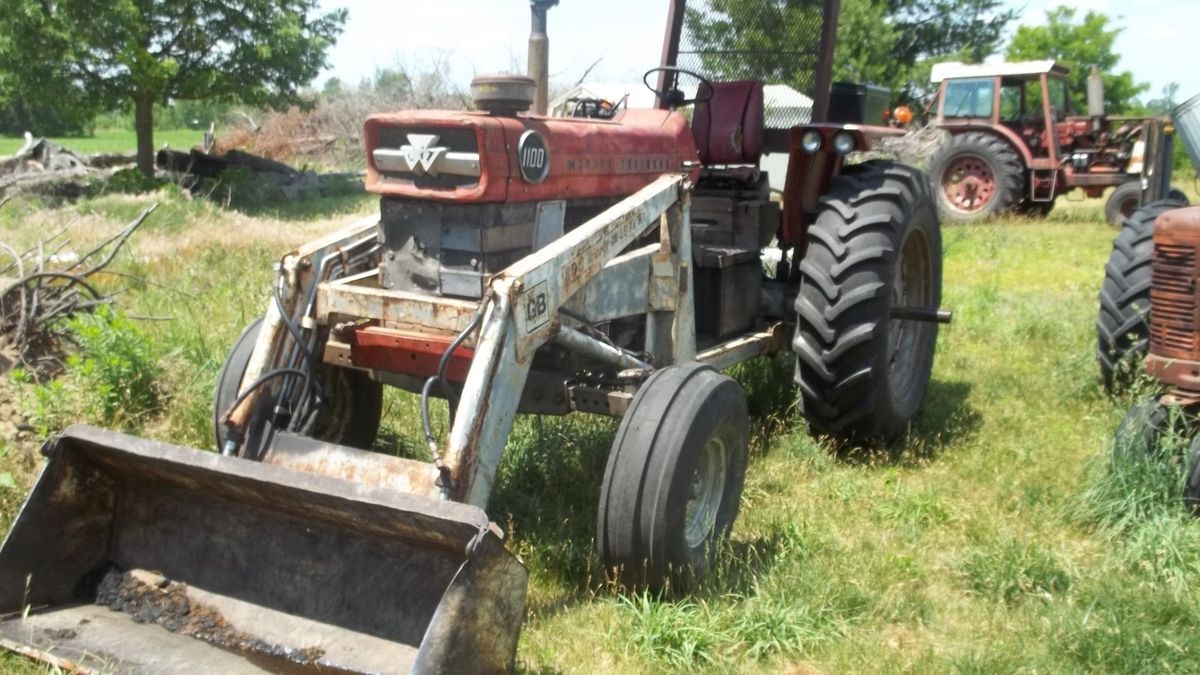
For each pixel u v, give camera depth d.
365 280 3.65
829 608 3.34
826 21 5.09
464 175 3.37
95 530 3.13
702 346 4.54
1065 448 4.89
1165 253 4.02
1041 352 6.77
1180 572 3.49
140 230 10.46
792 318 5.03
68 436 2.98
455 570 2.80
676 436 3.23
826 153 4.91
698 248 4.72
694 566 3.37
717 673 3.01
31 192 13.54
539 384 3.66
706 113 5.01
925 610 3.39
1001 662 3.02
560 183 3.64
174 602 3.03
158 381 4.95
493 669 2.60
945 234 13.05
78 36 16.00
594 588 3.48
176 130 55.72
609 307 3.73
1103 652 3.07
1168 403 4.07
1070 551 3.83
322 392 3.51
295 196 17.69
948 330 7.30
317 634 2.90
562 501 4.08
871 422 4.74
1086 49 35.47
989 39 35.19
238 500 3.02
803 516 4.05
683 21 5.44
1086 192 14.95
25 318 5.25
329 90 26.81
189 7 17.03
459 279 3.46
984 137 14.61
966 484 4.49
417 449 4.61
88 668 2.73
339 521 2.87
